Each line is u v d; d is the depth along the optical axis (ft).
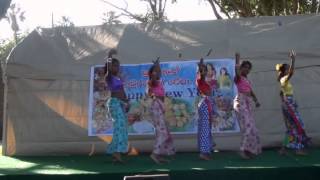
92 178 24.30
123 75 32.86
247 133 27.89
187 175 24.22
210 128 28.35
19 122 33.68
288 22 32.42
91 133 32.86
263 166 24.82
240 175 24.20
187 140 32.01
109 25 34.06
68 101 33.32
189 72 32.40
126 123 28.17
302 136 28.45
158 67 28.58
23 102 33.73
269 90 31.91
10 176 24.49
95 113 32.94
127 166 26.55
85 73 33.27
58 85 33.47
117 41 33.50
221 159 28.22
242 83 28.35
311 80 31.73
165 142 28.58
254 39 32.24
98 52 33.42
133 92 32.68
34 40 34.27
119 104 27.99
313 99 31.65
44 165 28.17
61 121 33.24
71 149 33.04
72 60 33.58
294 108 28.37
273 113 31.81
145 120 32.37
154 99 28.22
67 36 34.17
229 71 32.04
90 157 31.63
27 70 33.76
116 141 27.81
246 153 27.84
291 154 29.04
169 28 33.40
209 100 28.45
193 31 33.01
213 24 32.94
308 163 25.44
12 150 33.50
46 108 33.47
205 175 24.23
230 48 32.24
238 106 28.22
